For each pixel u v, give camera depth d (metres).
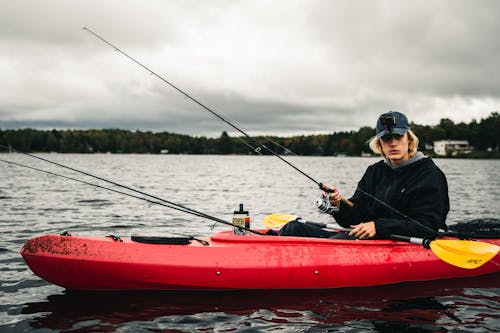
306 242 4.25
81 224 8.32
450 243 4.09
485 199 14.60
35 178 25.08
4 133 134.62
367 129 159.00
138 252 3.91
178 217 9.50
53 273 3.86
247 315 3.57
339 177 31.91
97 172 35.59
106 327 3.32
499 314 3.65
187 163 69.94
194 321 3.45
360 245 4.33
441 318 3.55
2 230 7.38
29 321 3.42
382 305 3.81
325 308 3.73
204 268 3.92
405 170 4.38
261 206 12.23
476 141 134.25
